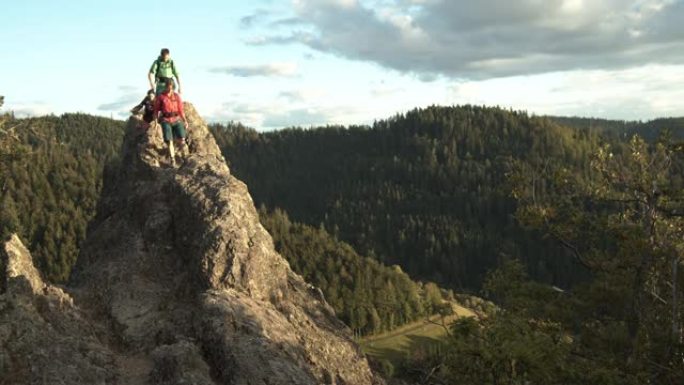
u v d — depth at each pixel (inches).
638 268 767.1
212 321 461.4
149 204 619.5
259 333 465.1
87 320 490.6
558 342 626.8
